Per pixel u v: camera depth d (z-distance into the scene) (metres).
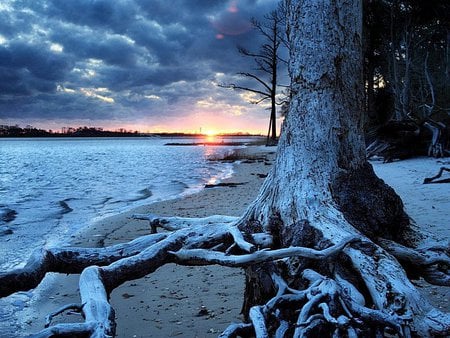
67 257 3.81
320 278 3.11
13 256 8.60
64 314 5.48
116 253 3.99
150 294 5.76
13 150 102.94
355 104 4.23
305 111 4.16
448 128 24.53
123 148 115.50
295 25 4.30
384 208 3.87
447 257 3.66
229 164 40.28
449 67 32.38
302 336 2.66
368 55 34.19
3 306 5.82
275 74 55.81
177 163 45.62
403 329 2.73
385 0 34.34
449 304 4.55
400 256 3.65
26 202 17.80
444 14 32.03
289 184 3.97
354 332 2.66
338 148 4.07
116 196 19.61
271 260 3.31
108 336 2.59
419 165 21.38
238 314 4.80
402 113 29.98
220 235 3.99
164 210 13.86
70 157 65.62
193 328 4.51
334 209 3.72
